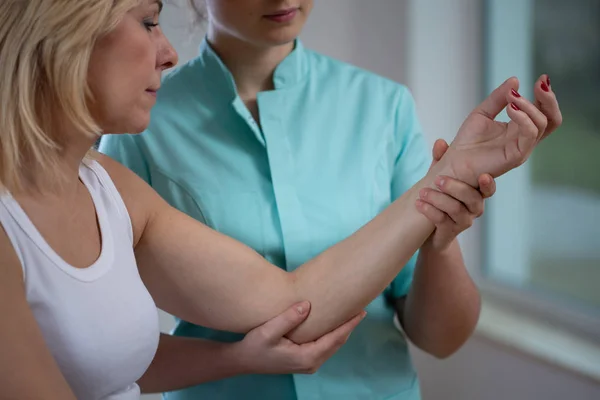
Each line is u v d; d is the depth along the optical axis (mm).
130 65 881
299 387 1201
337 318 1105
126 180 1070
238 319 1120
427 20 2000
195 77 1281
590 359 1710
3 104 838
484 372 1932
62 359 854
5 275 812
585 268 2055
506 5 2041
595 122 2041
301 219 1220
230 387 1230
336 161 1261
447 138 2074
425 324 1240
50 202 887
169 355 1178
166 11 1561
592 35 2018
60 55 826
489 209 2139
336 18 1934
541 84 933
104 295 894
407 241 1069
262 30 1146
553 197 2113
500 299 2062
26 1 826
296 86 1290
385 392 1243
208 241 1104
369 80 1337
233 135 1254
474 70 2057
